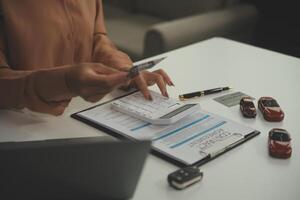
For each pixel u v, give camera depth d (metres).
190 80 1.26
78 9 1.17
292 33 2.61
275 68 1.37
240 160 0.88
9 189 0.67
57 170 0.66
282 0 2.58
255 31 2.68
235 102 1.13
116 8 3.01
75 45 1.18
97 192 0.71
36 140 0.93
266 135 0.97
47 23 1.08
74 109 1.09
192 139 0.92
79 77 0.89
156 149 0.89
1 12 1.05
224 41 1.61
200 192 0.79
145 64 1.08
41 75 0.94
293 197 0.78
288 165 0.87
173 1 2.68
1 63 1.04
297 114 1.08
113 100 1.10
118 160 0.67
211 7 2.55
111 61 1.21
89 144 0.65
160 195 0.78
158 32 2.14
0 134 0.97
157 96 1.08
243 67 1.37
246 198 0.78
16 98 0.98
